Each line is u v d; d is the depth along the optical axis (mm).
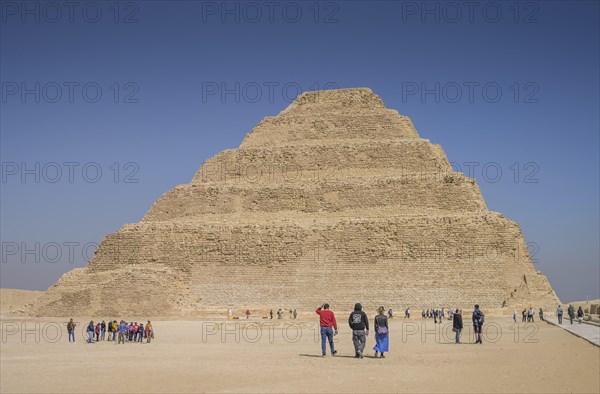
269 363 53656
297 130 160750
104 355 63031
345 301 127562
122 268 136375
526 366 50344
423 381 43781
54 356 62375
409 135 156500
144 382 44219
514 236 130375
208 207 147750
